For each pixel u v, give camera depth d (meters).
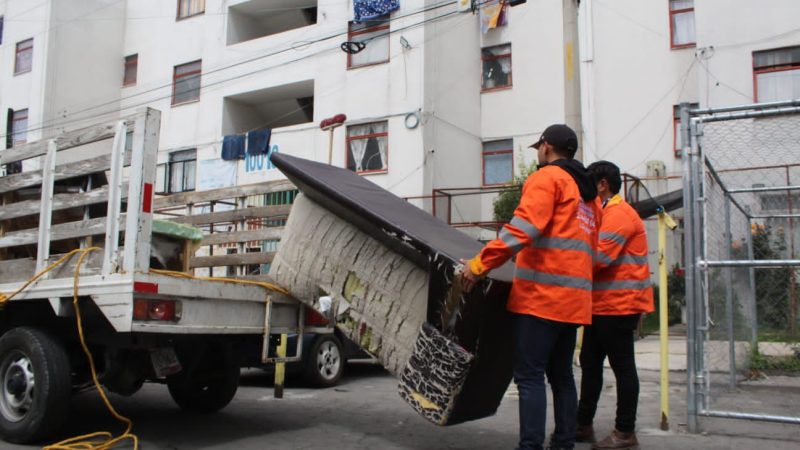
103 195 4.41
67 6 22.97
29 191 5.27
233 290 4.68
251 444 4.65
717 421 5.32
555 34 18.58
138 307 4.07
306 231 4.64
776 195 8.33
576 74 10.60
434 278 3.70
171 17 22.94
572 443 3.84
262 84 19.95
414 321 4.10
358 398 6.79
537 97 18.66
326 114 18.38
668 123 16.77
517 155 18.78
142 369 4.75
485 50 19.66
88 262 4.39
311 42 18.95
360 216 4.06
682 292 14.52
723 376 6.42
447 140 17.66
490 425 5.28
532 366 3.53
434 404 3.69
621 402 4.38
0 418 4.55
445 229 4.73
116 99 24.02
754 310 7.89
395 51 17.36
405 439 4.79
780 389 6.71
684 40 16.86
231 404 6.38
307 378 7.47
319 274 4.54
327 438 4.84
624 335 4.38
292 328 5.25
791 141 5.92
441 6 16.28
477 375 3.84
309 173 4.36
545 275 3.54
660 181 16.34
